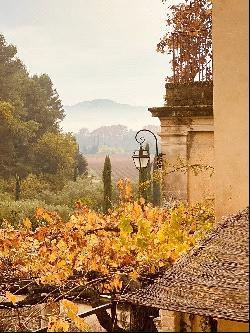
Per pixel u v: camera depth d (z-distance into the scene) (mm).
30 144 68938
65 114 86062
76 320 8203
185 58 14461
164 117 13055
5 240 9930
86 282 8875
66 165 71062
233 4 7672
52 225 10367
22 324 8617
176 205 11578
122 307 10938
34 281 9234
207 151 12867
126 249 9289
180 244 8969
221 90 7766
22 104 72938
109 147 156500
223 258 6578
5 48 73062
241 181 7703
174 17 18406
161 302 6340
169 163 13055
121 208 10711
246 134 7629
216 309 5926
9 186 60844
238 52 7637
